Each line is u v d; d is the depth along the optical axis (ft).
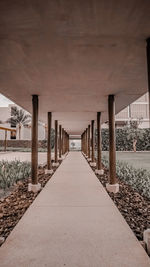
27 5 4.97
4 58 8.04
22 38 6.51
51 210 9.74
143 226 7.97
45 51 7.43
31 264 5.52
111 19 5.54
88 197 12.01
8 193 13.50
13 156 46.34
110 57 8.00
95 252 6.09
